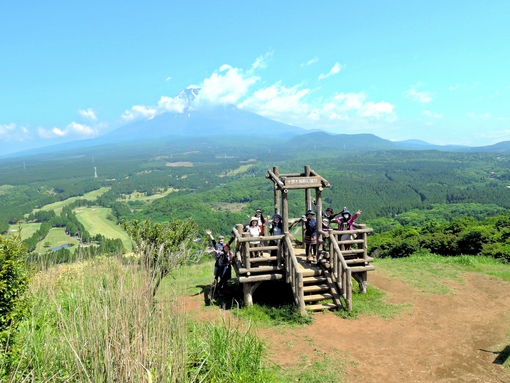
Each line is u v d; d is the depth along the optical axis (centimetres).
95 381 491
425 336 781
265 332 808
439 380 618
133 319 602
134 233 977
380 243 2095
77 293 764
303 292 940
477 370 645
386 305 960
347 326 834
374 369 654
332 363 673
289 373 639
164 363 509
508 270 1296
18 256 602
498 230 2036
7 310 580
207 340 669
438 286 1118
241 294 1063
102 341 544
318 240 1042
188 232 1057
